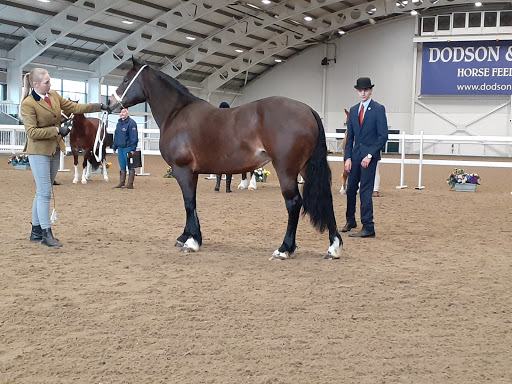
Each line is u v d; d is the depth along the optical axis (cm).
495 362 284
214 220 761
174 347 298
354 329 330
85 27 2786
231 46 3625
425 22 3622
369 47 3891
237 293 404
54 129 540
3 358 283
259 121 499
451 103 3653
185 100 555
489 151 3547
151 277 449
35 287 412
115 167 1861
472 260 526
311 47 4125
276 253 518
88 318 344
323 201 501
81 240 600
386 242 621
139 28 2991
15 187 1094
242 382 258
